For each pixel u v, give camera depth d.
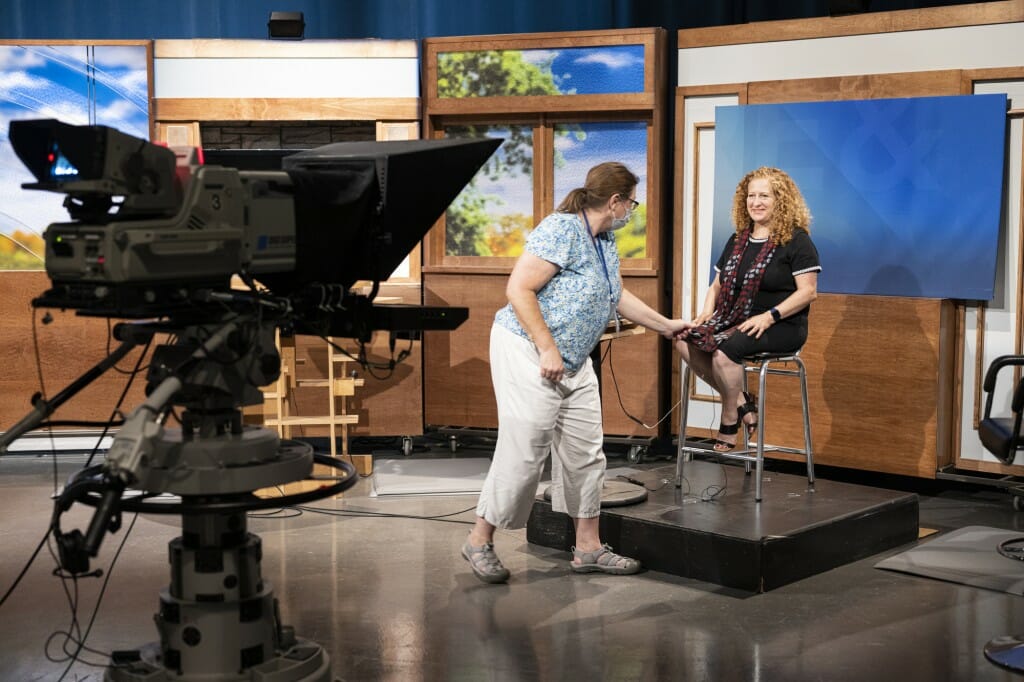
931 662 3.16
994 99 4.96
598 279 3.78
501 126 6.10
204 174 2.19
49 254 2.12
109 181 2.05
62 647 3.27
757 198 4.60
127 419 2.12
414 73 6.04
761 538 3.78
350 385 5.54
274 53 6.01
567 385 3.83
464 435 6.14
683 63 5.91
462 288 6.07
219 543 2.45
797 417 5.45
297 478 2.41
